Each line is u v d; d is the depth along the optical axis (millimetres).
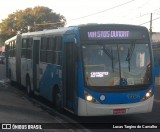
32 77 18594
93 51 11789
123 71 11805
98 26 11969
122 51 11922
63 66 13297
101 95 11531
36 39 17812
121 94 11656
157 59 33719
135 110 11805
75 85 11883
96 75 11648
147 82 11992
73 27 12578
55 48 14547
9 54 26750
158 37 59375
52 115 13766
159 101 17703
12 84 26484
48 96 15570
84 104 11531
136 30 12164
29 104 16781
